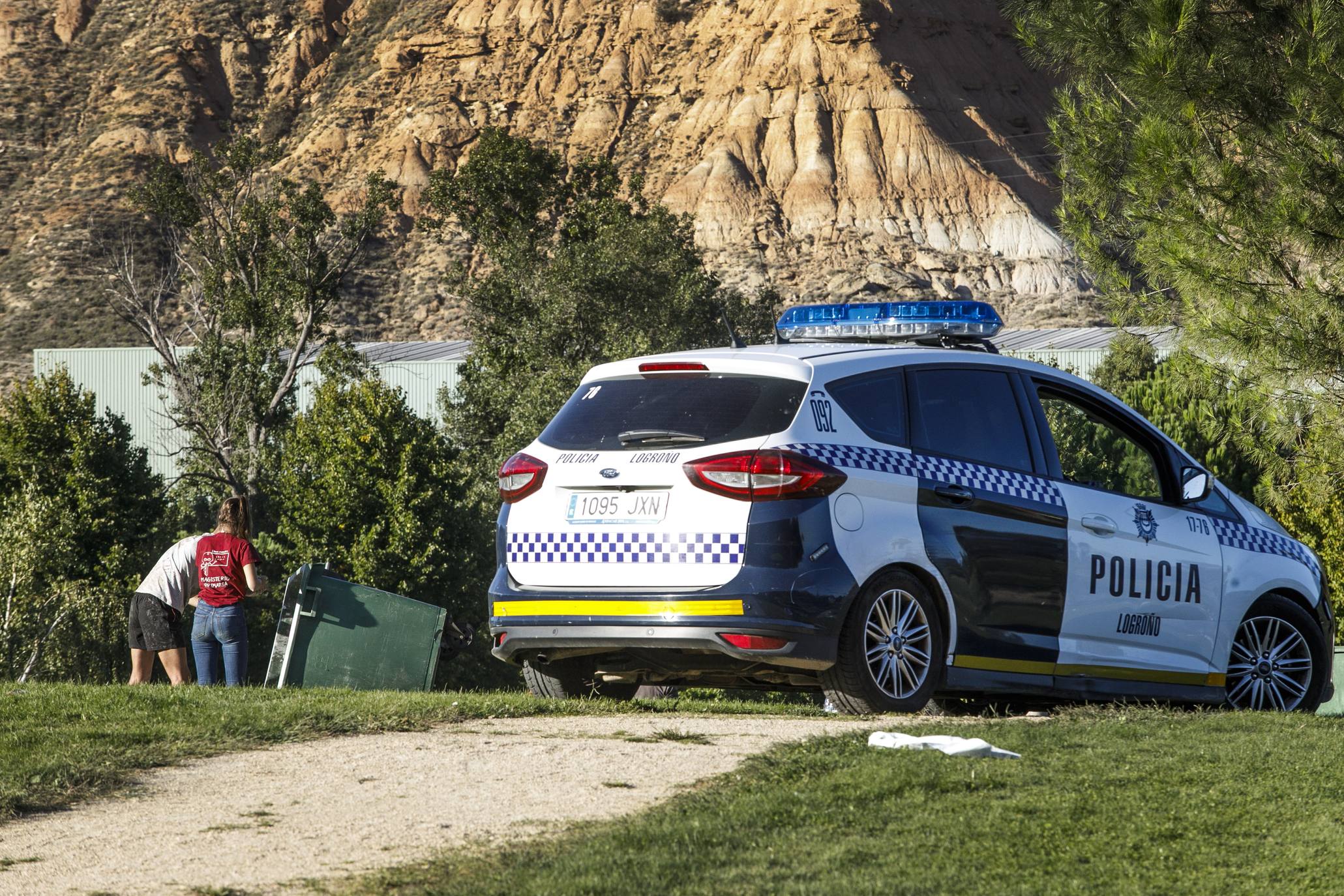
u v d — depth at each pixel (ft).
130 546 427.74
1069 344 599.57
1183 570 89.97
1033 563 83.05
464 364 568.82
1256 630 94.38
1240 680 93.91
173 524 463.83
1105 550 86.33
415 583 397.19
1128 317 126.52
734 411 76.43
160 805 57.47
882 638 77.25
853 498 75.92
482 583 412.98
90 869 48.44
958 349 90.48
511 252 586.45
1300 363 115.55
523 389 489.67
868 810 53.01
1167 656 89.51
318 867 48.11
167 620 124.77
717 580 74.23
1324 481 125.59
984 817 52.03
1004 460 84.12
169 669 125.39
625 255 526.57
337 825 53.57
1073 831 50.44
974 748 63.46
